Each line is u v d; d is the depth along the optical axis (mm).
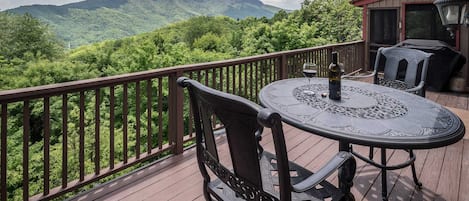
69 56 22484
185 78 1694
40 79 18031
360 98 2344
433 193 2471
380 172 2840
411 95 2447
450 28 2174
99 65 21141
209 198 1821
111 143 2748
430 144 1544
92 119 10648
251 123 1273
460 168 2904
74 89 2367
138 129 2977
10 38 22422
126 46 22312
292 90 2572
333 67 2289
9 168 8172
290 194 1296
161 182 2689
